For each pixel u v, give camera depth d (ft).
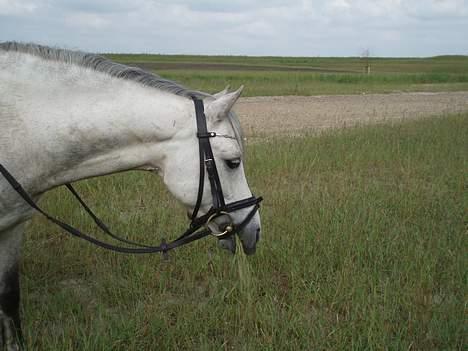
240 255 7.88
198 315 6.63
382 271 7.84
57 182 5.64
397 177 13.58
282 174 13.39
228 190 5.49
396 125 21.17
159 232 9.06
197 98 5.48
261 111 29.76
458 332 6.12
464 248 8.46
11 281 6.01
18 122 5.27
